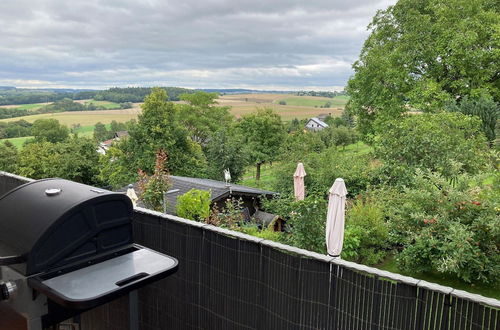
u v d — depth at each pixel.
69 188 2.59
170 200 11.03
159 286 3.44
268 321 2.76
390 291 2.22
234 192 13.33
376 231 7.92
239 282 2.88
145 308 3.60
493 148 13.35
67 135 49.09
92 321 3.73
